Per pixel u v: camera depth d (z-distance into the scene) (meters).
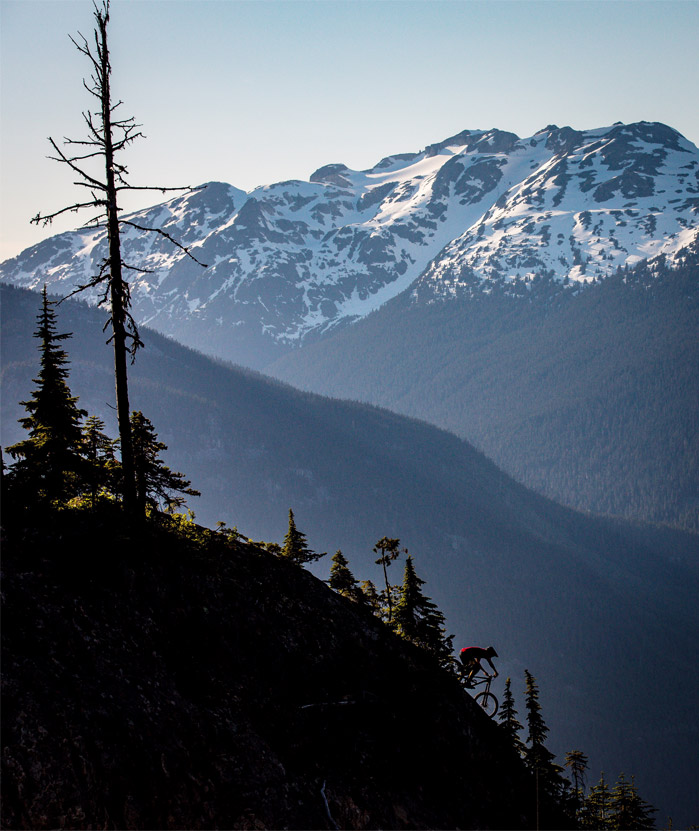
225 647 23.33
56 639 19.11
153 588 22.81
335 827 20.47
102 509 24.08
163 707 19.84
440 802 23.86
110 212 23.19
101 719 18.16
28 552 20.86
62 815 16.20
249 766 20.27
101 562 22.03
